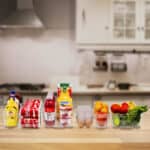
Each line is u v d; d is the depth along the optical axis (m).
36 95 3.92
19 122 1.64
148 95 3.91
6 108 1.63
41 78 4.64
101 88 4.12
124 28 4.12
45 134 1.50
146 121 1.78
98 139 1.42
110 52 4.41
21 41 4.60
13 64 4.62
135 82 4.57
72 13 4.54
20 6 4.29
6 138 1.44
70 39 4.58
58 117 1.64
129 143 1.39
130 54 4.54
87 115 1.62
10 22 4.19
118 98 3.90
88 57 4.56
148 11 4.11
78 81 4.26
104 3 4.09
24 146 1.39
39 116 1.60
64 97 1.61
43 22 4.55
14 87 4.12
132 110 1.59
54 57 4.61
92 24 4.11
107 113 1.62
